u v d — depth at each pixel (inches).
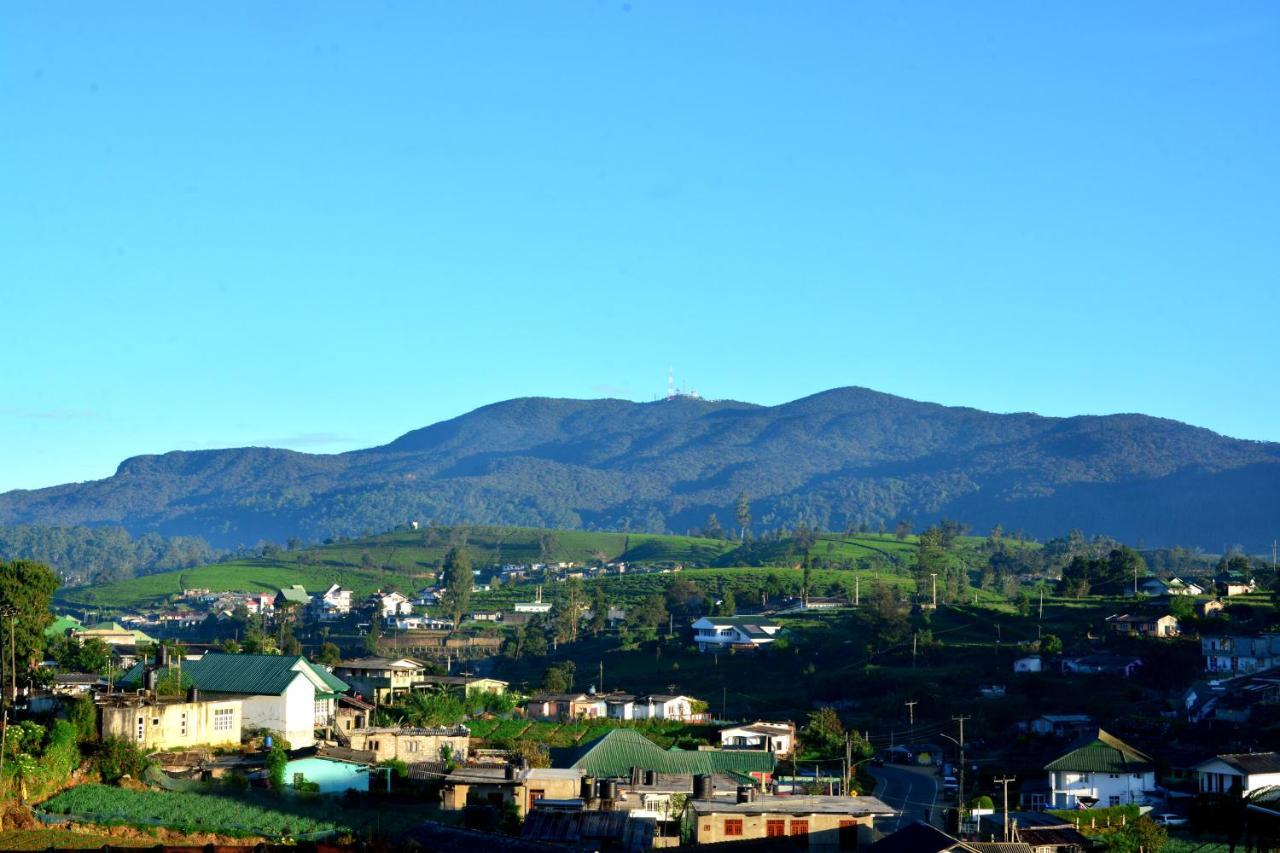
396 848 2576.3
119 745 3191.4
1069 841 3024.1
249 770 3294.8
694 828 2881.4
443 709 4766.2
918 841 2300.7
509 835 2854.3
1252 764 3789.4
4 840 2524.6
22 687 3782.0
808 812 2861.7
